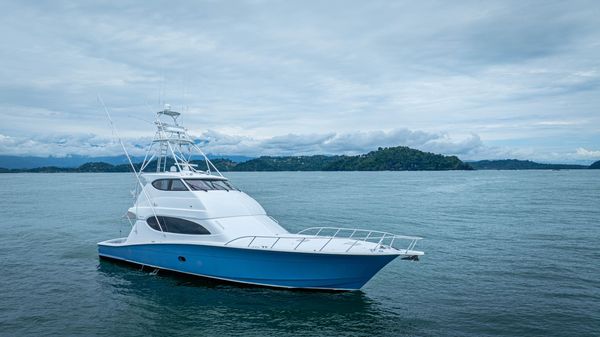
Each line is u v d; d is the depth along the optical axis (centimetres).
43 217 3916
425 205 5028
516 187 9250
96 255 2245
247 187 9406
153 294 1573
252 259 1564
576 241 2617
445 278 1805
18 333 1238
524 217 3816
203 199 1714
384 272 1894
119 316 1374
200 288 1628
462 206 4900
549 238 2728
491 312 1410
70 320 1340
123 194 7200
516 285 1705
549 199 5834
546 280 1770
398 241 2664
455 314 1395
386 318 1360
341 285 1552
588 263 2047
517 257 2184
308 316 1372
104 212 4338
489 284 1719
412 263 2059
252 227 1725
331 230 3116
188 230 1700
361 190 8219
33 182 14012
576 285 1698
